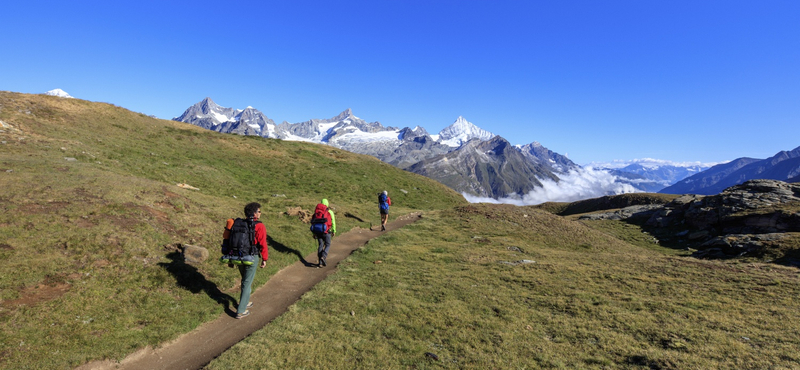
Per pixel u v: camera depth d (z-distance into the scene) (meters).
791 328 8.68
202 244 13.24
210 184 31.80
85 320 7.66
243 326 9.04
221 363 6.97
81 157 25.78
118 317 8.09
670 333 8.53
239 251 9.20
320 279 13.28
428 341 8.33
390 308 10.33
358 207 32.53
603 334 8.62
